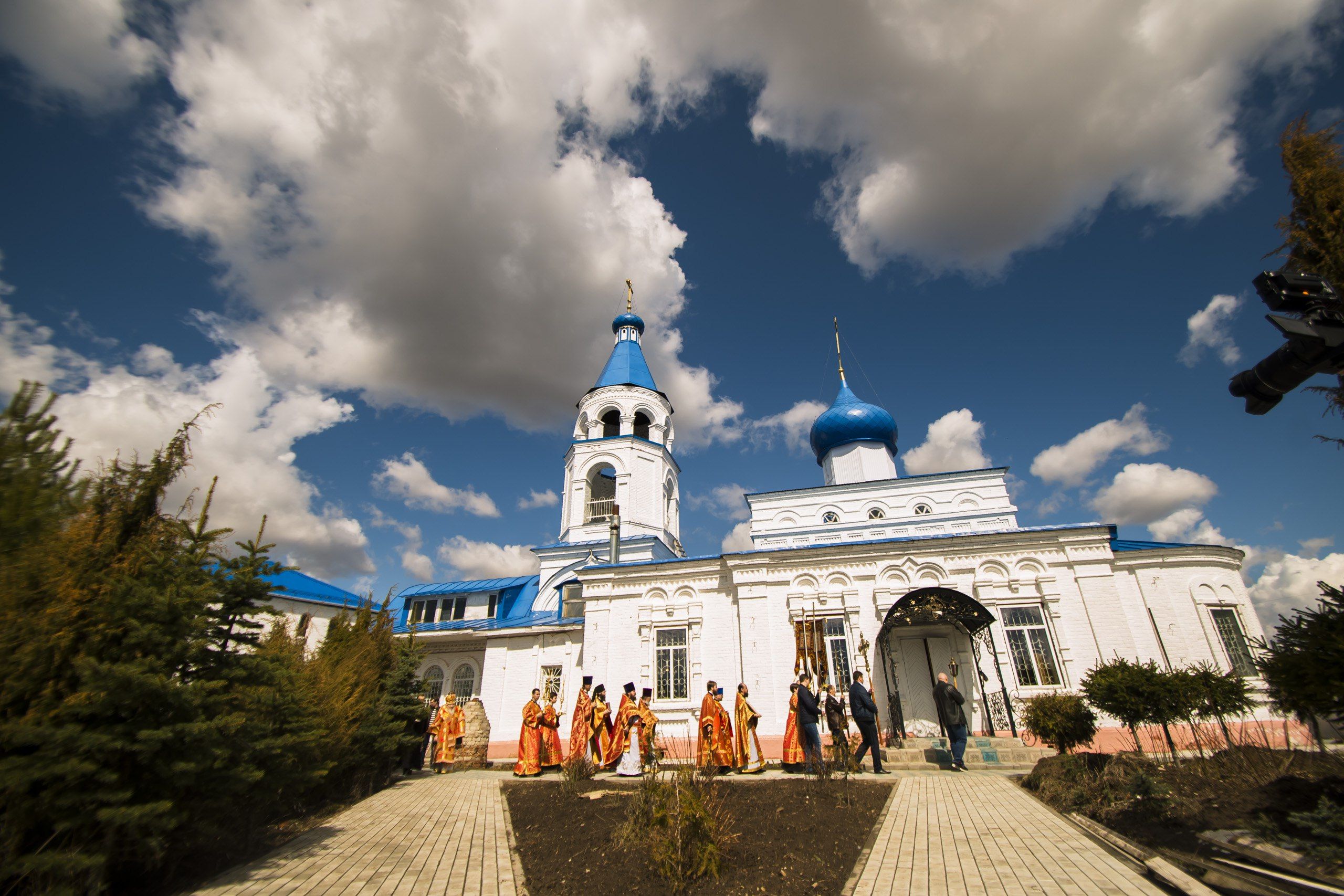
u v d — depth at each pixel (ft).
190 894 22.18
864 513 87.76
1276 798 23.93
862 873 23.12
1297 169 24.48
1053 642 56.29
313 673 39.52
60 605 21.11
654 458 98.63
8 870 18.76
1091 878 21.36
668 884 22.54
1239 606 56.75
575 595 82.23
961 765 45.11
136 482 24.98
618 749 51.80
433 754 64.44
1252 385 19.38
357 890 22.82
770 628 62.80
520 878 24.54
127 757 21.17
